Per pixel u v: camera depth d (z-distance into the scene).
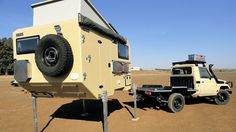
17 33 6.80
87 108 11.84
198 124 8.05
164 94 10.46
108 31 7.53
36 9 7.12
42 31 6.43
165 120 8.74
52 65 6.04
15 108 12.70
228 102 12.08
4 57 75.62
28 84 6.84
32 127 8.60
